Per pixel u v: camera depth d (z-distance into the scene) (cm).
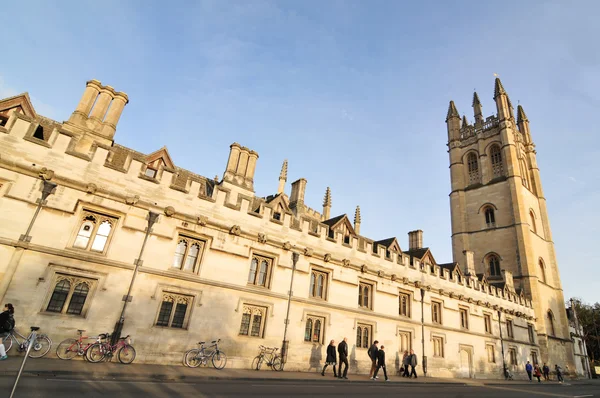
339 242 2502
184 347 1664
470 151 6138
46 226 1466
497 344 3609
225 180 2195
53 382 974
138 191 1727
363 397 1267
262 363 1875
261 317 1994
